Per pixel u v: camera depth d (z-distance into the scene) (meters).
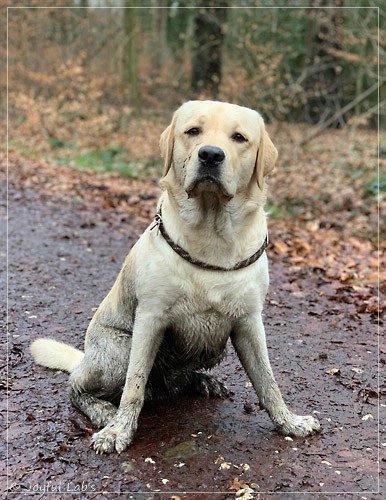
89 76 16.77
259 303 3.22
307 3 15.81
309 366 4.34
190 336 3.21
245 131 3.10
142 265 3.16
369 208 9.88
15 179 11.55
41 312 5.21
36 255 6.84
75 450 3.15
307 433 3.35
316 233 8.79
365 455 3.20
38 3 16.53
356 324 5.18
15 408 3.59
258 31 15.65
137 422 3.30
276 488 2.88
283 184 11.69
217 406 3.71
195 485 2.88
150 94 21.27
